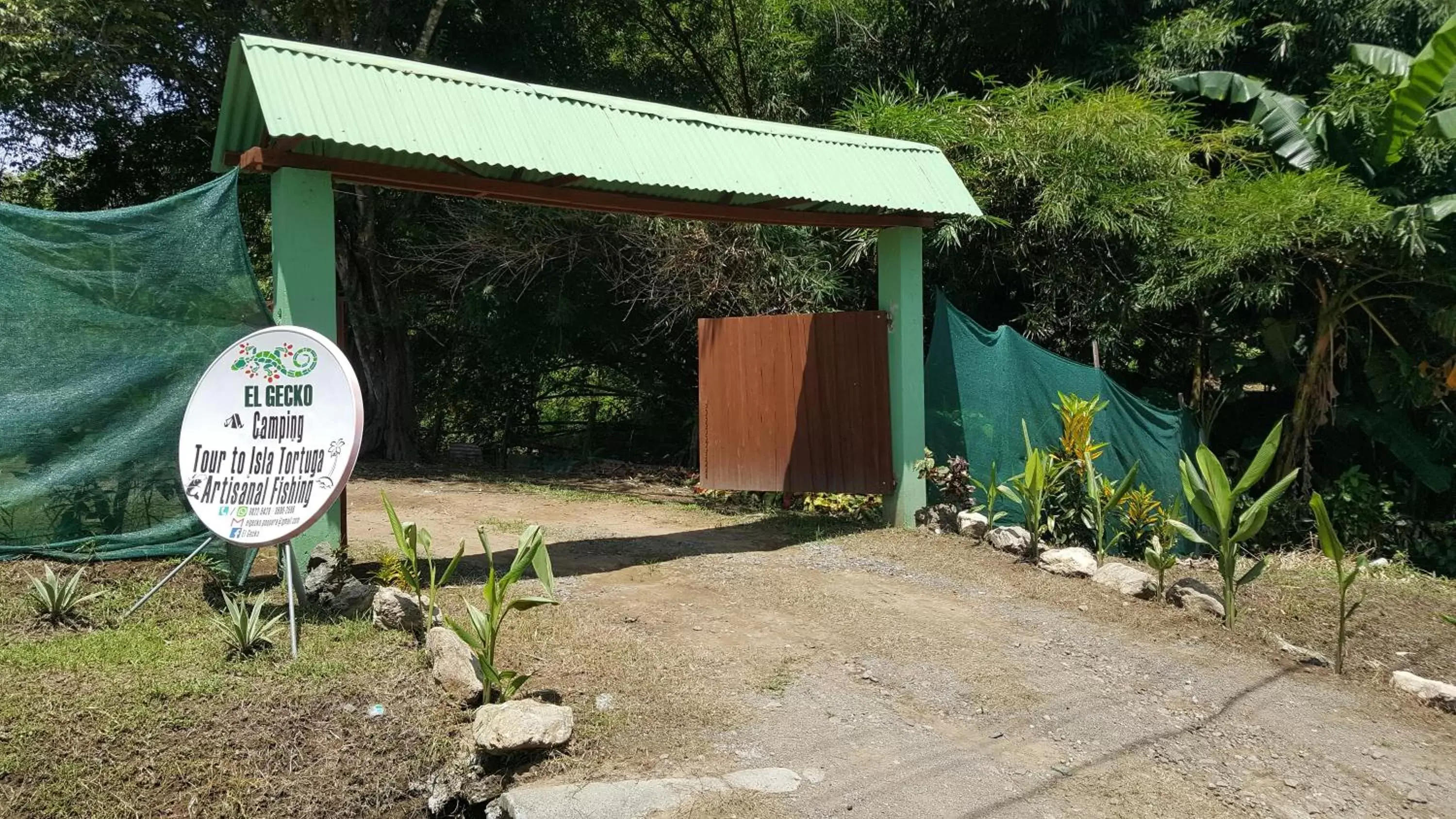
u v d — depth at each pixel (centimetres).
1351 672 559
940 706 470
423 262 1310
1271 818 389
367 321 1365
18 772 343
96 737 362
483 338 1427
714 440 951
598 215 1161
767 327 909
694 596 618
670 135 677
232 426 469
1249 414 1200
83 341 518
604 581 646
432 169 613
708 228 1101
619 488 1205
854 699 469
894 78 1331
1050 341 1092
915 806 374
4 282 505
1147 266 986
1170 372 1211
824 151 757
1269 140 1015
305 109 517
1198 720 475
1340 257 935
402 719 398
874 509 876
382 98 555
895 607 611
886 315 833
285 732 383
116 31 1104
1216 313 1059
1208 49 1098
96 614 477
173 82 1290
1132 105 963
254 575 570
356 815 363
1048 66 1235
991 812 374
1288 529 988
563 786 370
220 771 360
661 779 379
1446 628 648
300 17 1180
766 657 514
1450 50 862
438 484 1159
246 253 543
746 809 362
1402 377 1005
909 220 801
